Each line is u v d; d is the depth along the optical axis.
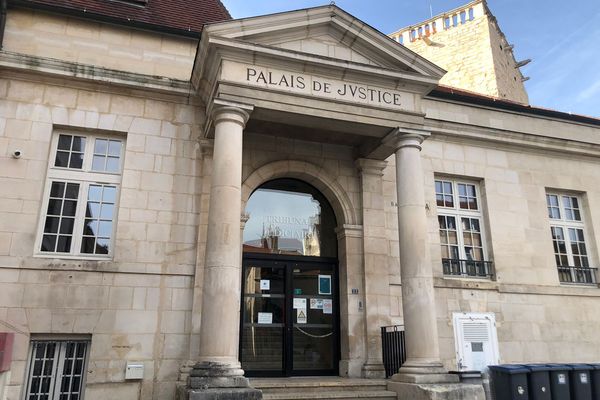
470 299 10.79
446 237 11.38
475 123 12.16
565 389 8.13
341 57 9.38
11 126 8.76
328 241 10.85
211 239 7.80
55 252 8.70
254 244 10.30
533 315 11.18
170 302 8.77
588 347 11.40
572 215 12.77
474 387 8.02
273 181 10.76
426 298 8.65
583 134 13.29
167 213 9.18
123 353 8.34
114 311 8.45
